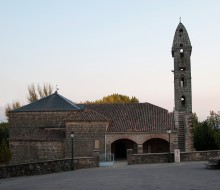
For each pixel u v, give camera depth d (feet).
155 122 170.09
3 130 280.31
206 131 217.97
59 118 178.40
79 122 161.07
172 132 162.50
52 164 104.99
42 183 76.02
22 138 164.25
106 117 169.37
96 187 65.92
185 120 171.32
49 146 159.22
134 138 162.81
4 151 164.25
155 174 85.35
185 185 63.72
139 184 67.82
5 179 89.35
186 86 180.45
